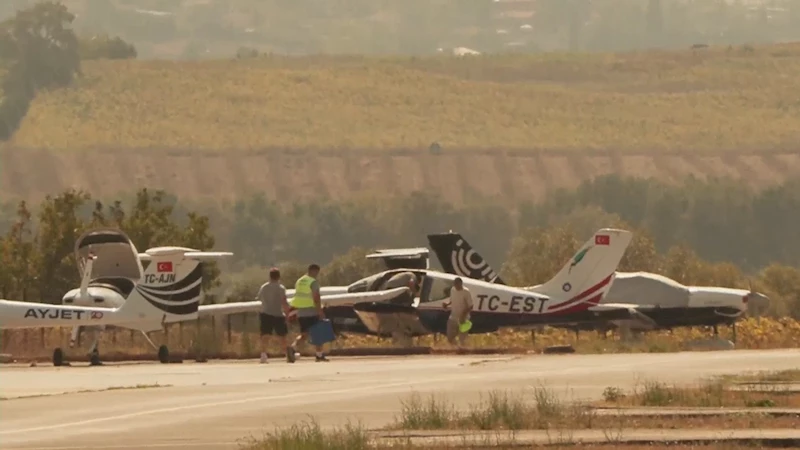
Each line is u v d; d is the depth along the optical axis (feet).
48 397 258.78
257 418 226.79
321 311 367.25
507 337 487.20
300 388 273.95
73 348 384.27
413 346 451.12
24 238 536.01
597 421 216.54
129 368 343.87
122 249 410.52
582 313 468.34
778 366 324.80
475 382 283.38
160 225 561.43
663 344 430.61
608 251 467.93
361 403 246.06
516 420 215.31
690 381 279.08
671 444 193.57
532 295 464.65
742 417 219.82
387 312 449.89
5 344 449.89
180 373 318.04
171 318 384.68
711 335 505.25
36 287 509.35
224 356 403.54
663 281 488.85
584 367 323.78
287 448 189.06
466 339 451.53
